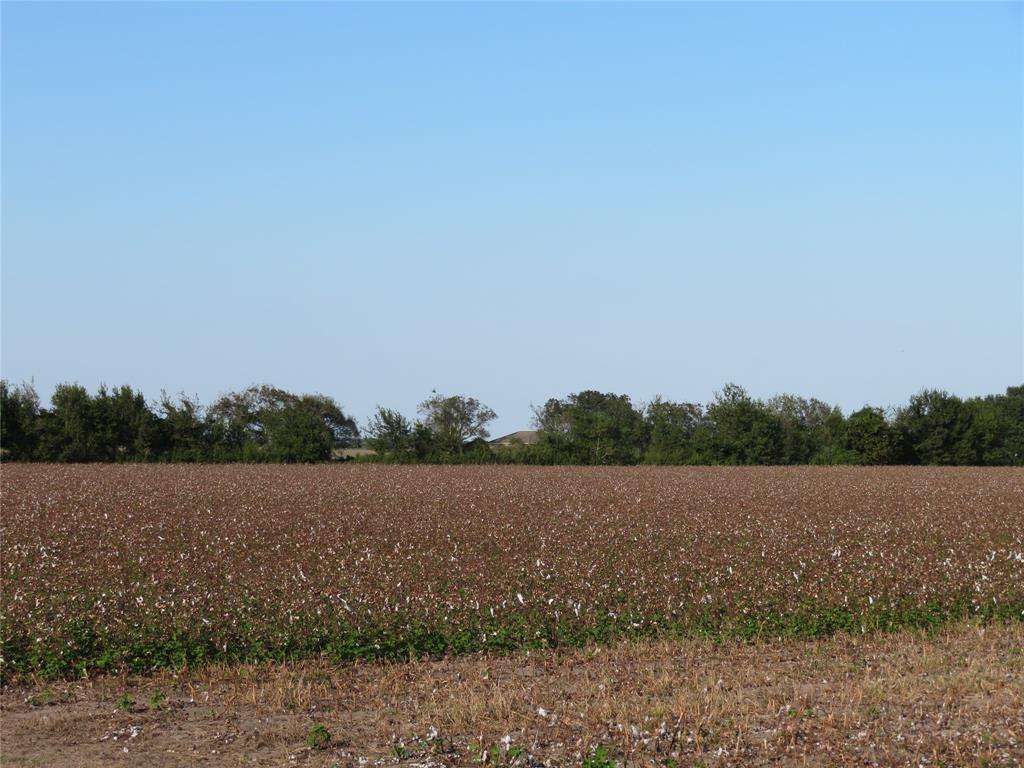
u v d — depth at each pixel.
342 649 16.23
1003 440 96.06
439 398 107.12
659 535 31.22
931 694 12.95
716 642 16.95
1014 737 11.10
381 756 11.21
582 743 11.33
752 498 47.81
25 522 34.53
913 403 91.38
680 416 104.88
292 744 11.70
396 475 67.75
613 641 17.14
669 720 12.05
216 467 77.44
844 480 63.97
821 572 23.20
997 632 17.48
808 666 15.02
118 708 13.21
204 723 12.56
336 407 129.75
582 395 137.50
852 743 11.09
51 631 16.34
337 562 25.22
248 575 23.03
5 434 83.44
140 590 20.58
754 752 10.95
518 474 70.69
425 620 18.05
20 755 11.38
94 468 73.25
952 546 28.28
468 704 12.95
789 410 124.06
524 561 25.19
